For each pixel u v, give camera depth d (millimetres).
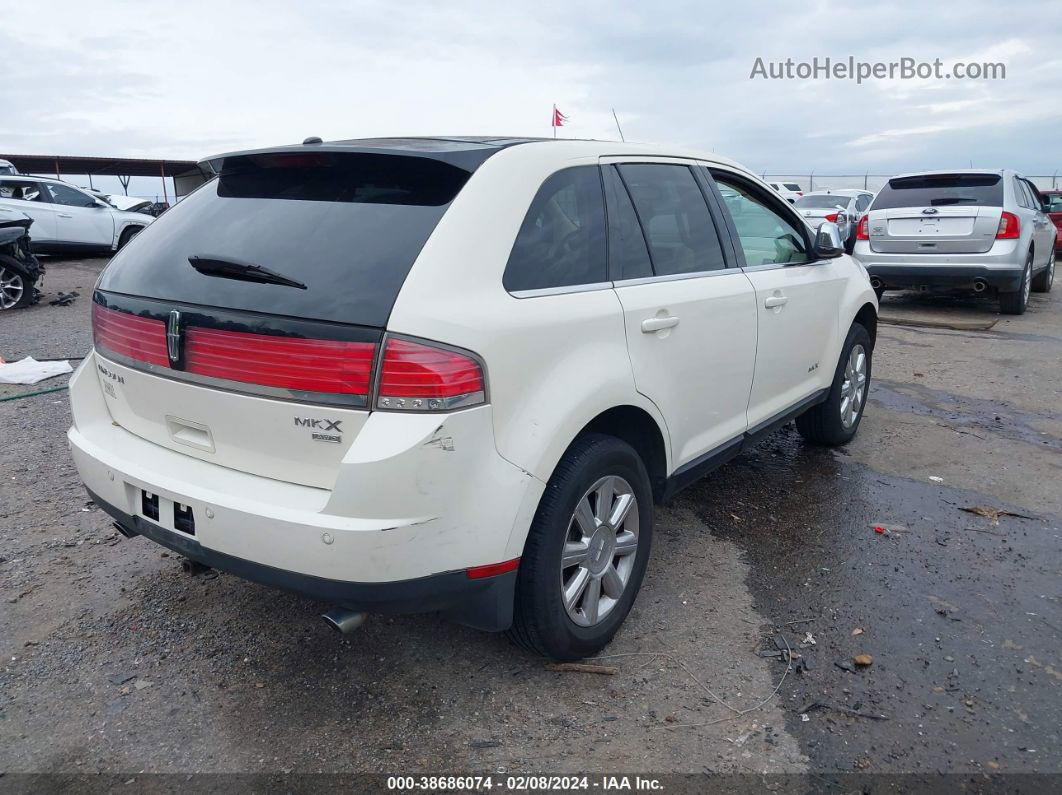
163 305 2588
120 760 2451
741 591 3445
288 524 2283
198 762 2447
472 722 2627
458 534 2354
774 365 4082
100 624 3150
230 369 2420
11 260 10180
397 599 2314
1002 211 9461
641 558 3137
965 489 4586
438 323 2264
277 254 2482
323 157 2682
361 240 2428
